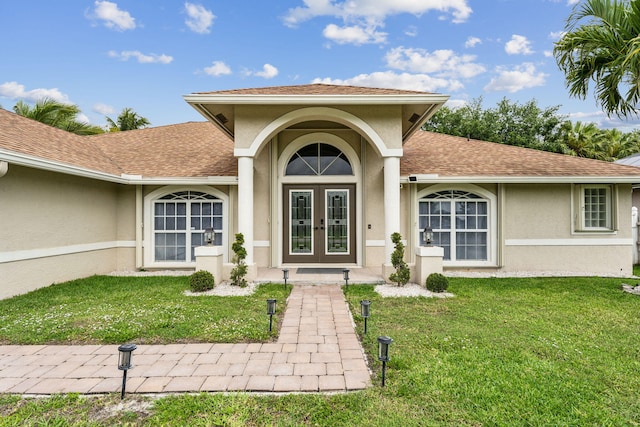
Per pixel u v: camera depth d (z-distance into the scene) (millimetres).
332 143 11633
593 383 3836
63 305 6820
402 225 11336
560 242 11078
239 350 4785
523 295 7867
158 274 10703
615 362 4367
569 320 6051
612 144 28906
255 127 9180
